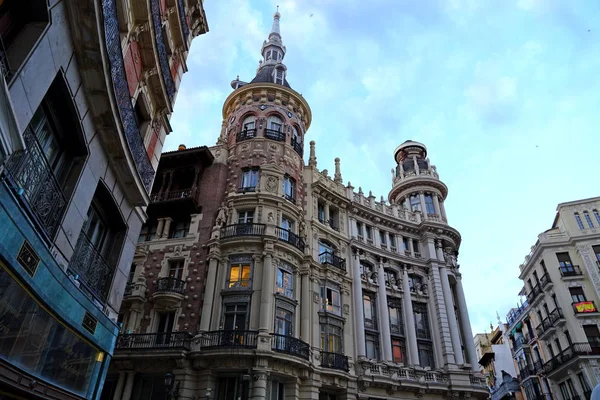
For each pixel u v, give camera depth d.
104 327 11.93
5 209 7.34
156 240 28.33
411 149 46.88
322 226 31.44
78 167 10.45
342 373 25.72
